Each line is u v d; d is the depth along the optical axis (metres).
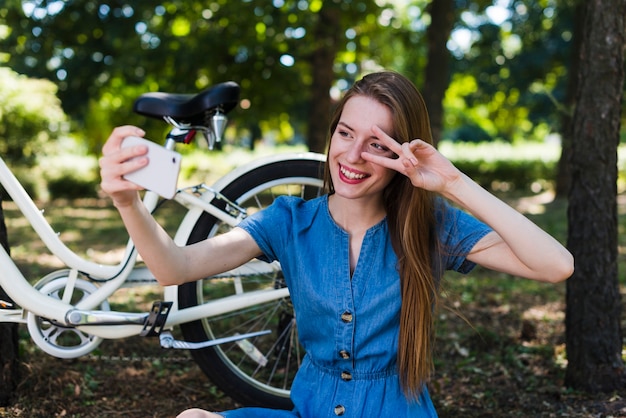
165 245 1.54
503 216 1.52
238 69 9.45
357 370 1.70
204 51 9.20
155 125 13.06
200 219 2.45
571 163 2.76
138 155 1.29
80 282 2.29
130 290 4.52
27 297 2.19
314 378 1.75
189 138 2.33
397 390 1.71
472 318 4.00
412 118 1.63
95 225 8.81
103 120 15.89
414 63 12.33
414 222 1.69
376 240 1.71
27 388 2.55
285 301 2.67
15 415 2.39
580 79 2.71
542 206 11.59
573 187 2.74
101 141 16.38
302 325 1.74
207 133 2.35
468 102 16.88
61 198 13.96
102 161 1.30
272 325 3.52
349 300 1.67
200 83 10.01
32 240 7.04
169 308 2.27
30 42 10.35
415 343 1.67
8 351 2.49
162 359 3.01
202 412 1.56
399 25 11.13
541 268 1.54
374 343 1.69
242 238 1.74
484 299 4.50
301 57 8.97
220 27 9.32
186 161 19.41
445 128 32.16
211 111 2.30
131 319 2.26
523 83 14.70
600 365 2.71
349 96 1.66
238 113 10.10
